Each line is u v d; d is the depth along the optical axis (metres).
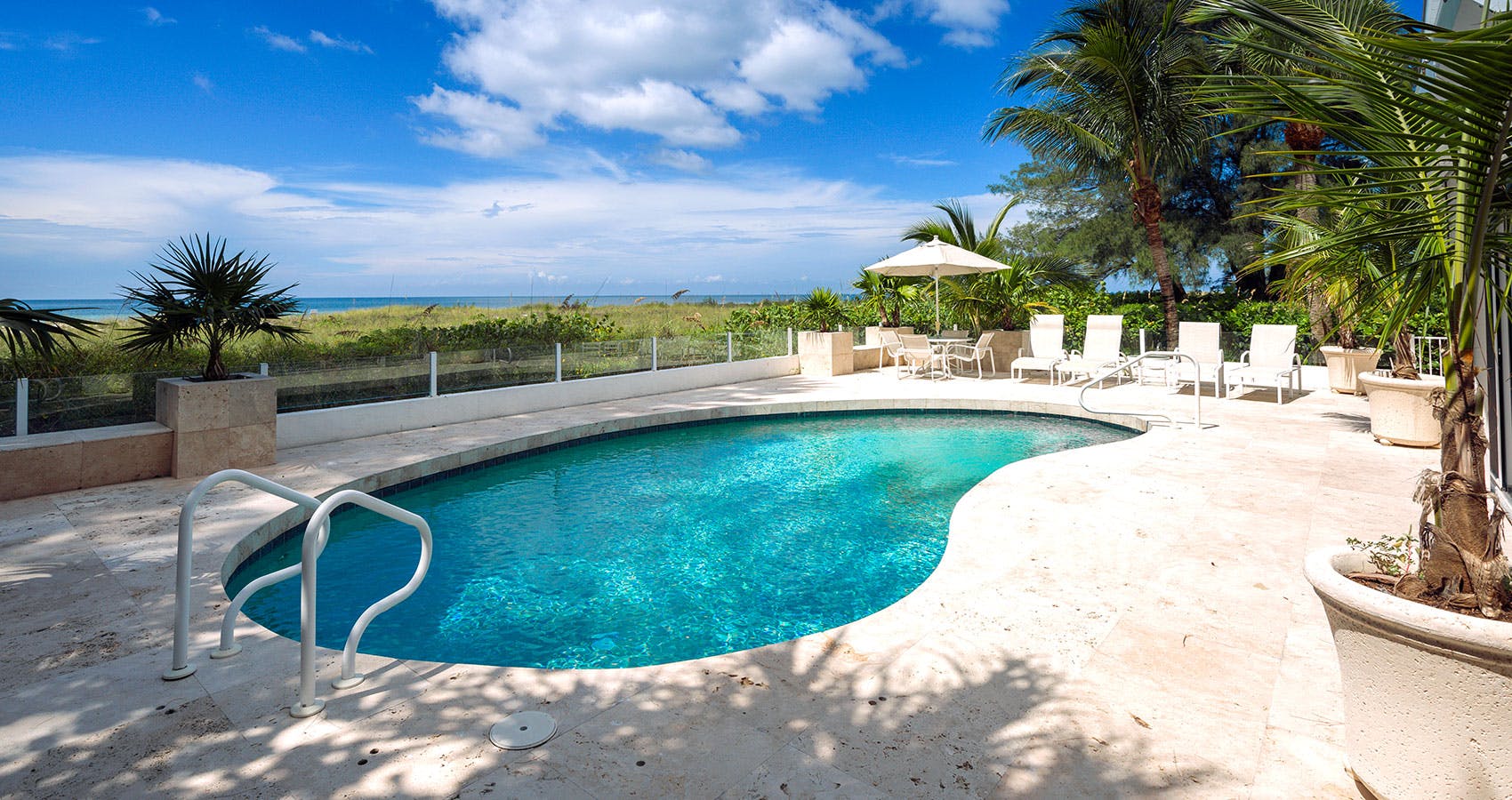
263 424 6.45
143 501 5.38
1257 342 10.27
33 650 3.03
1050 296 15.20
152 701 2.61
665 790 2.08
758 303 16.16
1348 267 3.64
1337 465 6.06
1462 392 1.86
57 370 6.64
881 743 2.31
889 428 9.40
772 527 5.47
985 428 9.27
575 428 8.45
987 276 14.46
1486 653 1.59
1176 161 13.80
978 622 3.20
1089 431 8.98
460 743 2.34
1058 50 13.84
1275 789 2.03
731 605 4.11
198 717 2.51
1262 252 17.58
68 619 3.35
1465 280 1.87
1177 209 21.72
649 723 2.46
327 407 7.79
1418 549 1.97
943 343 13.02
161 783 2.15
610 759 2.24
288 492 2.82
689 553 4.94
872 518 5.67
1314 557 2.08
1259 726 2.36
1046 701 2.54
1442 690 1.70
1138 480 5.66
